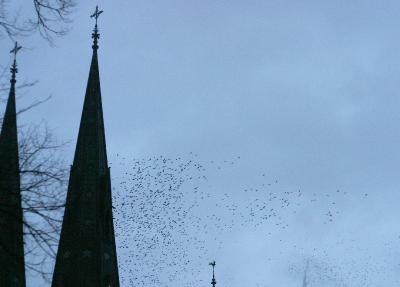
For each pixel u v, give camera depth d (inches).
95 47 2491.4
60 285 2000.5
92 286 2005.4
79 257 2038.6
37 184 573.9
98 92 2411.4
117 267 2154.3
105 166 2281.0
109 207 2201.0
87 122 2332.7
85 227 2091.5
